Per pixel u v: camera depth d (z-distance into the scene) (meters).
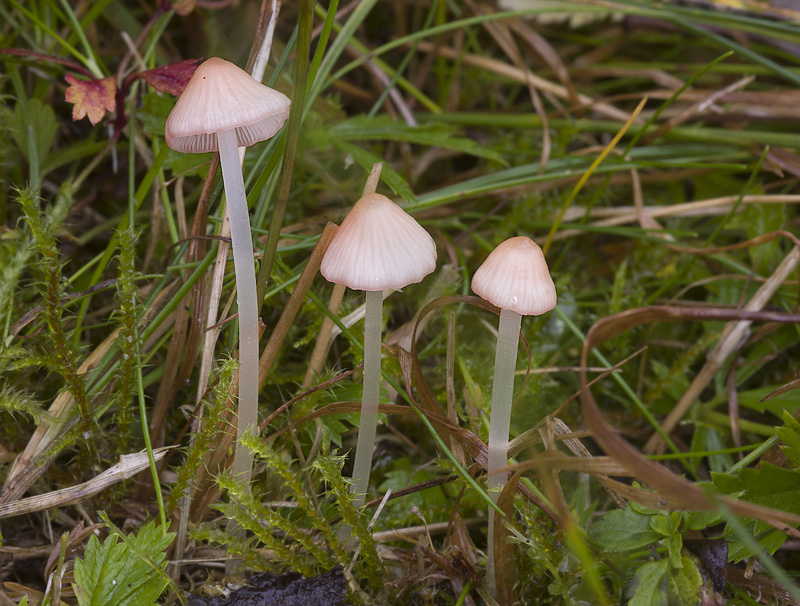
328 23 0.25
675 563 0.24
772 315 0.27
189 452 0.25
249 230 0.24
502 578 0.25
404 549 0.26
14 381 0.27
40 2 0.31
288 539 0.26
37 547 0.26
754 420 0.30
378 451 0.28
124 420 0.26
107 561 0.24
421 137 0.31
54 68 0.29
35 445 0.26
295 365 0.29
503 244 0.23
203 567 0.26
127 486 0.27
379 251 0.23
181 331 0.27
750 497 0.25
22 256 0.27
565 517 0.23
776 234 0.30
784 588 0.25
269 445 0.25
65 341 0.25
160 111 0.29
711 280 0.31
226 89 0.23
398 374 0.29
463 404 0.29
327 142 0.30
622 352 0.31
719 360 0.30
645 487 0.27
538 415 0.29
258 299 0.25
